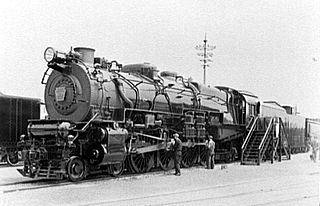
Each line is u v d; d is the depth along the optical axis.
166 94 19.55
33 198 11.16
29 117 22.44
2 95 21.30
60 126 14.33
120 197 11.45
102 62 17.44
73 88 15.70
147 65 20.03
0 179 15.38
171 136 19.59
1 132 21.09
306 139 43.94
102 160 14.87
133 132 16.95
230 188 13.72
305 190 13.43
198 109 21.91
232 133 25.31
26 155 14.84
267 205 10.83
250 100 27.72
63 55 15.98
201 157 22.44
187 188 13.48
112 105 16.48
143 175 16.94
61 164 14.14
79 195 11.68
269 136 26.03
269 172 19.19
